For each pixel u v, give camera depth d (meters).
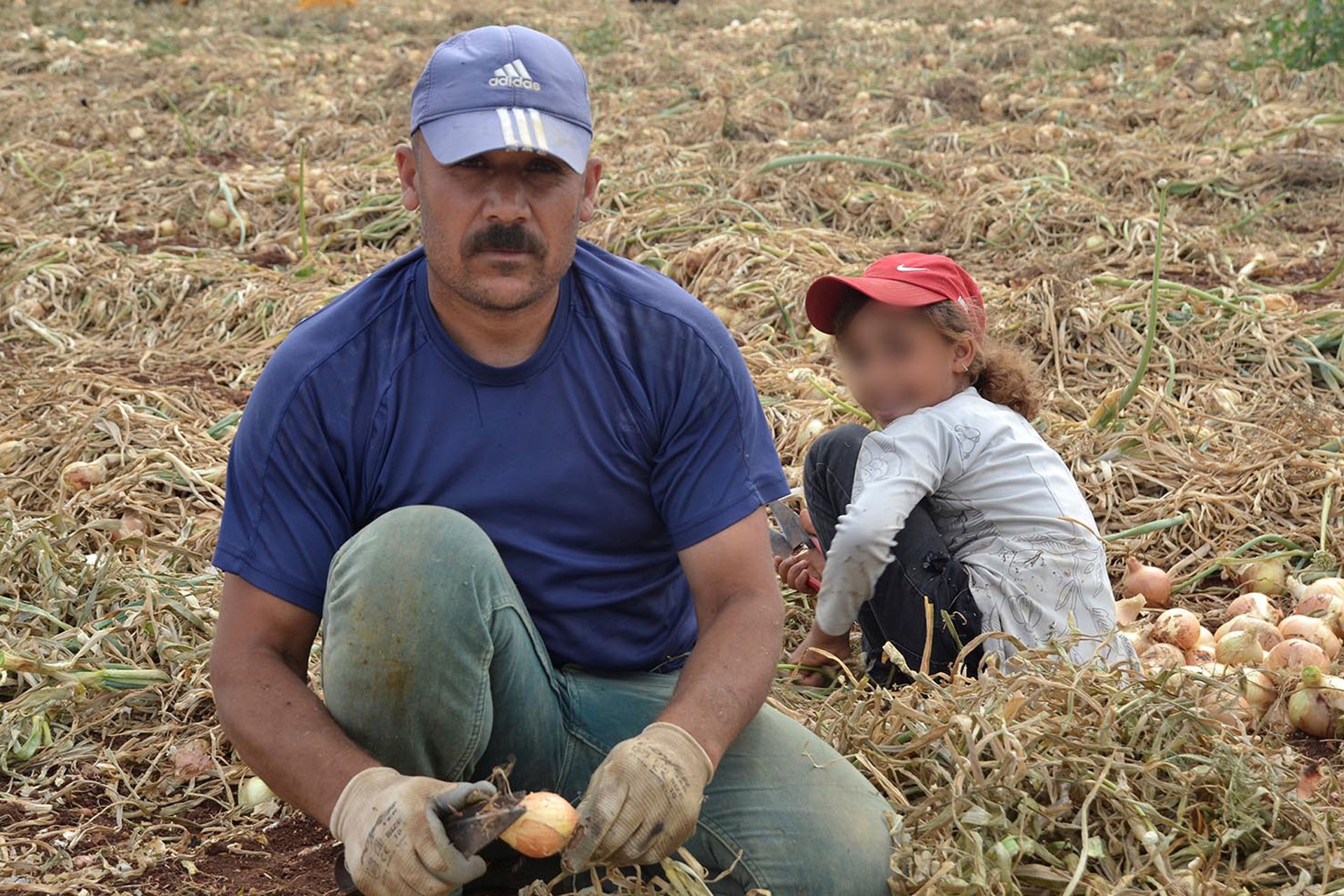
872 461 2.73
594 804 1.80
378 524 1.92
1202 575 3.55
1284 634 3.09
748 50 12.23
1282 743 2.69
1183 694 2.40
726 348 2.14
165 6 15.70
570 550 2.14
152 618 3.09
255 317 5.65
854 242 6.14
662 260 5.93
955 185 6.99
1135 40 11.34
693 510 2.11
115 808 2.54
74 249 6.23
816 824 2.05
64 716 2.88
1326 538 3.61
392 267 2.12
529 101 1.92
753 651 2.02
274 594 2.02
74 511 3.80
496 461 2.08
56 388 4.64
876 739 2.38
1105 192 6.90
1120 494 3.95
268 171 7.88
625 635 2.22
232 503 2.05
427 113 1.93
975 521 2.75
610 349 2.10
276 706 1.92
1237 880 2.09
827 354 4.96
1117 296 5.20
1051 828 2.14
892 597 2.74
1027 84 9.65
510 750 2.04
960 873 2.04
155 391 4.68
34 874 2.30
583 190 2.06
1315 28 9.44
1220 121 8.15
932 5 14.78
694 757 1.85
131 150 8.62
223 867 2.34
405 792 1.75
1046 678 2.39
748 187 6.83
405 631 1.86
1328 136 7.48
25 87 10.46
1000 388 2.86
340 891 2.22
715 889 2.05
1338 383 4.57
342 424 2.05
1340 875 2.13
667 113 9.21
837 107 9.41
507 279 1.94
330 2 15.79
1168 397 4.43
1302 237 6.25
